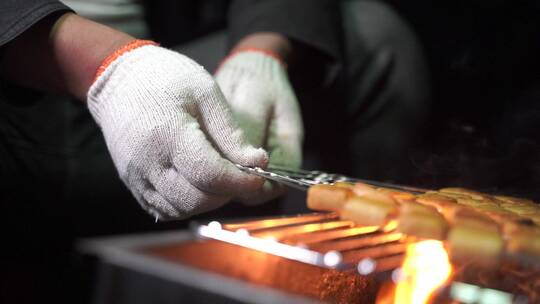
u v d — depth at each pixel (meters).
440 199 0.80
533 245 0.71
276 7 1.17
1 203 1.13
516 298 0.74
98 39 0.90
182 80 0.87
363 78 1.35
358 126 1.37
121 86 0.88
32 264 1.19
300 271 0.89
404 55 1.36
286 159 1.01
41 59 0.92
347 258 0.72
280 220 0.83
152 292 1.03
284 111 1.03
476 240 0.72
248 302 0.90
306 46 1.19
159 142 0.85
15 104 0.97
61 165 1.17
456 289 0.74
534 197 1.11
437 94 1.55
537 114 1.41
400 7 1.69
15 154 1.12
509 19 1.61
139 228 1.28
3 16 0.90
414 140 1.38
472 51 1.60
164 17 1.61
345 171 1.39
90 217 1.22
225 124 0.88
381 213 0.75
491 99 1.53
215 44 1.35
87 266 1.22
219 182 0.85
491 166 1.21
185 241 1.10
